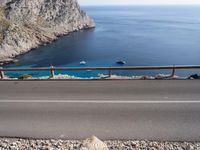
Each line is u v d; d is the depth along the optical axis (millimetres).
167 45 97000
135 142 10367
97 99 15180
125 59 74562
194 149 9680
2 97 16359
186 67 20109
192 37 119000
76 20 159875
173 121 12008
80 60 76375
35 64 76125
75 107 14062
